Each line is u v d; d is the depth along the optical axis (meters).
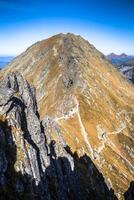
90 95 191.62
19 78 79.69
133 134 194.00
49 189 62.03
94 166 124.44
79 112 169.38
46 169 64.31
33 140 65.88
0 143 52.28
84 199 82.81
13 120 59.72
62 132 137.00
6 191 46.88
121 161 156.00
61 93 195.75
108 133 172.50
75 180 81.56
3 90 63.59
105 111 191.88
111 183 129.00
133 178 149.38
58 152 79.31
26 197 49.47
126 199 110.38
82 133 153.25
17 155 53.97
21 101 69.62
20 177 51.38
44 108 189.12
